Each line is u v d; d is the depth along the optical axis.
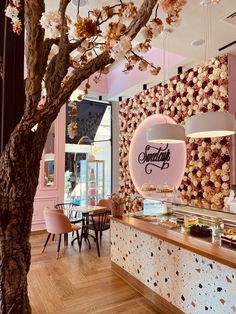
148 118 5.58
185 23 3.12
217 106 3.99
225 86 3.90
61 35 0.89
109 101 7.84
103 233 5.86
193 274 2.38
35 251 4.52
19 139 0.84
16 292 0.86
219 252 2.15
